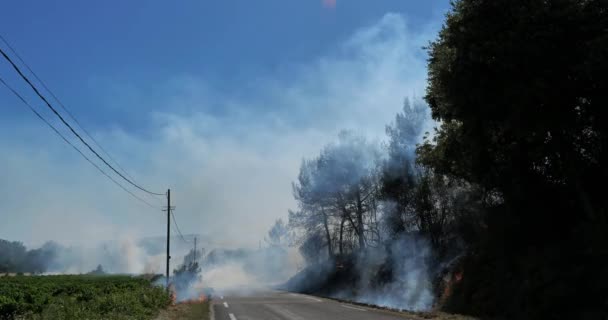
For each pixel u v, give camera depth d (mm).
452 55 15688
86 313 14195
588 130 15961
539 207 17609
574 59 13430
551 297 13297
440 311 18719
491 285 17422
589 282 12555
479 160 17906
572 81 13680
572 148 15797
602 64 12609
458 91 15688
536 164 17594
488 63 14219
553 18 13656
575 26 13602
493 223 19578
